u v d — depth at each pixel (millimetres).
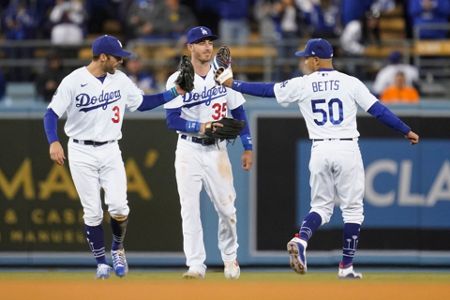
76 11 57719
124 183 31578
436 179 39188
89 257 38969
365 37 54312
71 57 53031
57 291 27375
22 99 54656
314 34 54188
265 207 38875
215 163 31750
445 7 56031
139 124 38906
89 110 30844
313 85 31031
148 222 39000
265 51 55094
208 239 38719
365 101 31062
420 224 39219
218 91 31719
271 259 38875
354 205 31578
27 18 58219
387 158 39125
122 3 60156
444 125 39094
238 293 26922
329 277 34500
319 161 31125
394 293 26984
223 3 58156
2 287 28641
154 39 55375
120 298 25719
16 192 39031
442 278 34469
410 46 54188
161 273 37125
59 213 38969
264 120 38906
